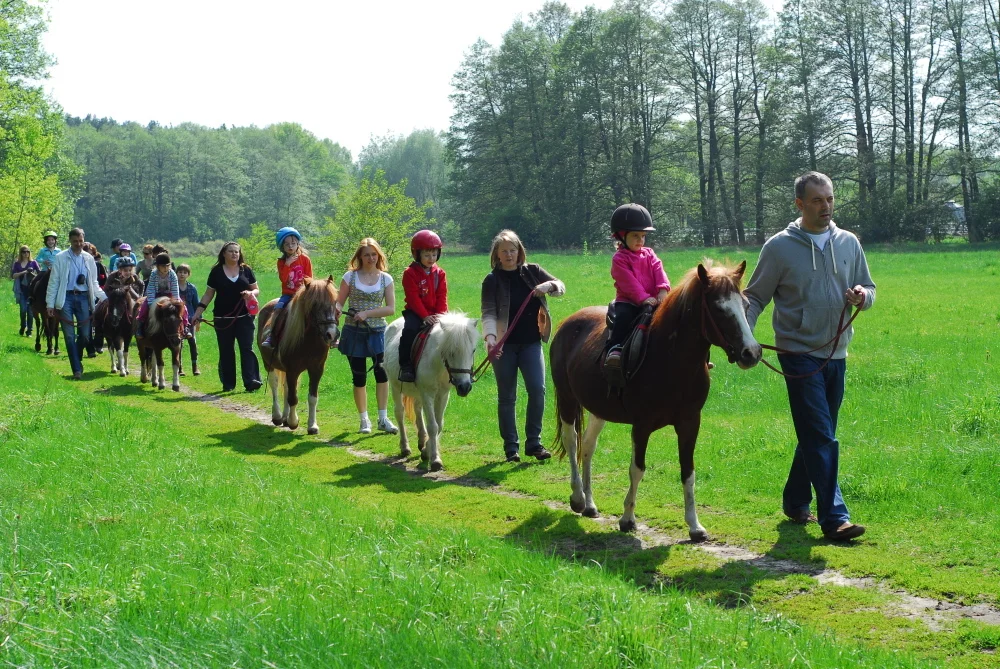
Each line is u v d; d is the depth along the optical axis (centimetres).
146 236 12688
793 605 541
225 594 459
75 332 1772
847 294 675
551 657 374
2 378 1311
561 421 794
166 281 1603
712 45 6600
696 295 644
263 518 632
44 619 399
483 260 5684
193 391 1550
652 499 800
